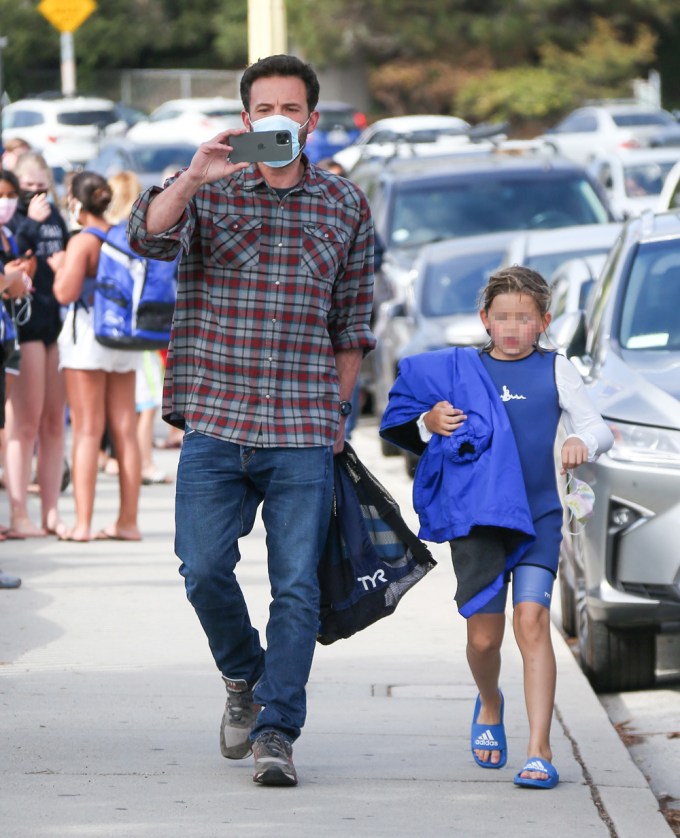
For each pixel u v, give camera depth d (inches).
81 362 1483.8
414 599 1300.4
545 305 820.6
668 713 1039.6
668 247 1253.1
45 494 1563.7
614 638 1063.0
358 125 5477.4
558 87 7160.4
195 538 784.9
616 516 1023.0
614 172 3676.2
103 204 1437.0
